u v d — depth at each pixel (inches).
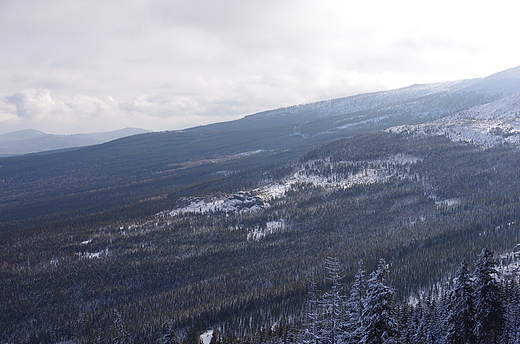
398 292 7583.7
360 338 2652.6
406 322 4800.7
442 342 4379.9
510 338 3818.9
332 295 2871.6
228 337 6712.6
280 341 5565.9
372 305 2546.8
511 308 3976.4
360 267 2856.8
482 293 3395.7
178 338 7564.0
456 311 3599.9
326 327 2913.4
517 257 7834.6
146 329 7839.6
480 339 3474.4
